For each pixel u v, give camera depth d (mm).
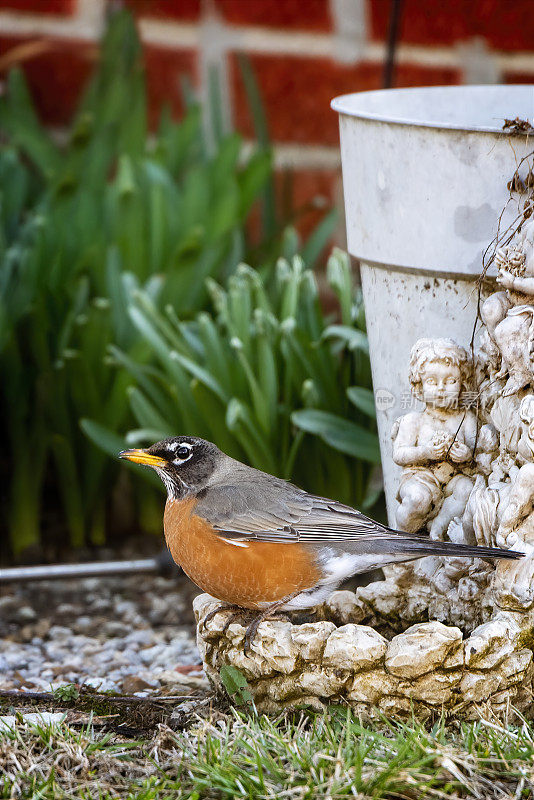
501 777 4285
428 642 4660
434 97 6262
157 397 7715
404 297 5621
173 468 5520
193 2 10031
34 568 7105
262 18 9922
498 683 4754
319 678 4809
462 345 5469
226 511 5211
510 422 5066
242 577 5176
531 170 5078
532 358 4910
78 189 8977
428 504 5324
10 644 6746
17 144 9648
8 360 8039
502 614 4914
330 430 6898
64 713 4980
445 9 9445
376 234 5605
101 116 9383
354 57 9781
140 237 8430
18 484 8133
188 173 9078
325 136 9977
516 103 6281
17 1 10039
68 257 8531
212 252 8492
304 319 7812
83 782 4363
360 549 5066
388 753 4367
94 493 8219
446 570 5289
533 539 4953
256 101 9406
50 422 8211
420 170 5301
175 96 10258
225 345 7754
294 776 4211
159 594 7691
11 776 4344
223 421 7375
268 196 9391
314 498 5281
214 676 5242
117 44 9672
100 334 7961
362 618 5457
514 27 9250
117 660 6434
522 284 4945
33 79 10180
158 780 4348
